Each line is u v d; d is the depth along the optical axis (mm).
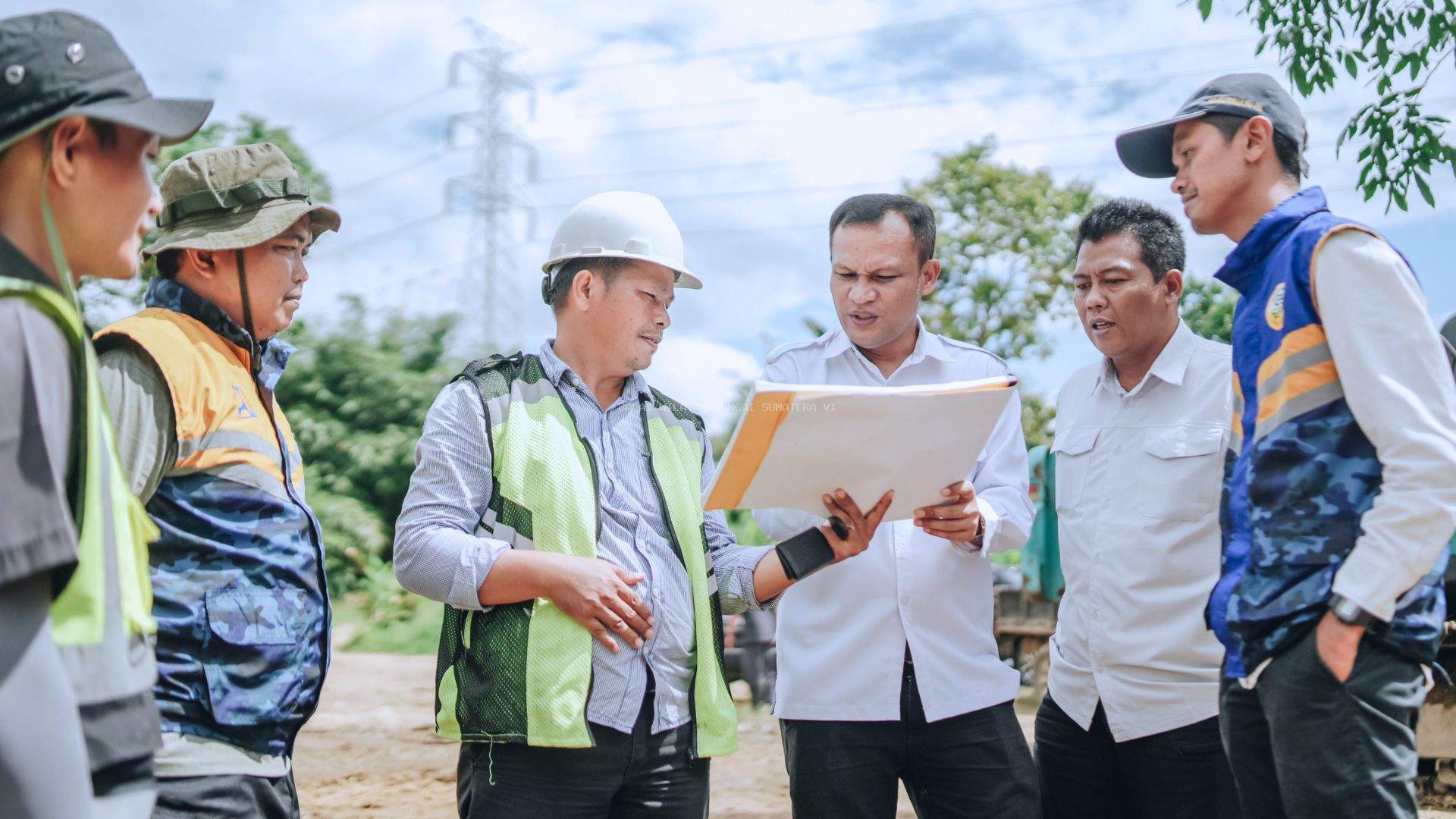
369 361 23344
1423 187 4961
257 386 2482
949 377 3330
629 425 2867
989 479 3285
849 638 3121
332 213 2613
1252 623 2385
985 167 23438
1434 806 5184
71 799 1389
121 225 1702
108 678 1517
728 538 3150
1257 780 2555
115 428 2131
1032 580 6645
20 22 1614
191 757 2158
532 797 2559
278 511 2336
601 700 2582
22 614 1392
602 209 2803
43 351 1458
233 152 2463
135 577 1639
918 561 3146
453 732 2643
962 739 3119
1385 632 2238
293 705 2332
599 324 2779
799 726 3156
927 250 3246
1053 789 3428
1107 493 3334
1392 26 4965
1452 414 2262
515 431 2695
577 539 2637
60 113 1580
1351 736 2256
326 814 5969
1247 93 2611
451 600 2561
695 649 2768
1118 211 3332
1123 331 3299
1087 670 3305
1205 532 3156
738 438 2479
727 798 6281
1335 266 2322
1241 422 2586
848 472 2674
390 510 22000
